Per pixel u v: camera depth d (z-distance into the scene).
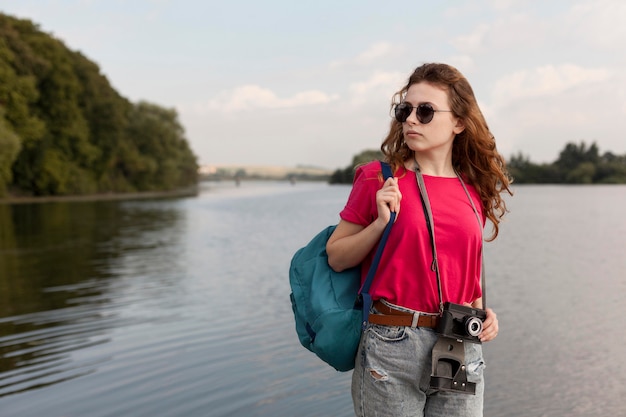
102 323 6.60
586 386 4.50
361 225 2.24
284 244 14.95
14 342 5.89
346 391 4.39
